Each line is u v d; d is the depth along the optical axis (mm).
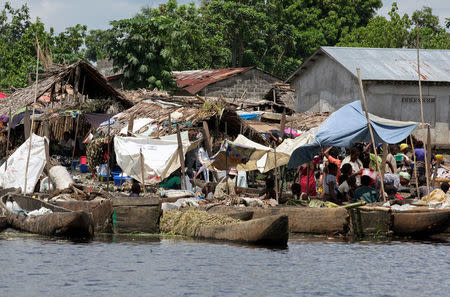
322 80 58406
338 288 16031
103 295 15195
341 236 24188
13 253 20172
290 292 15633
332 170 27891
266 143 40312
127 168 33094
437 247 22125
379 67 53750
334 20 104625
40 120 45156
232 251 20844
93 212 25234
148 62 72312
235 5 94125
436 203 25781
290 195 31125
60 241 22859
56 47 87812
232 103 51750
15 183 31391
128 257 19703
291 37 98750
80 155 48406
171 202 28172
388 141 29000
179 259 19422
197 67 96625
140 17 72562
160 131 39281
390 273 17766
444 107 52719
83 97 51062
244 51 97500
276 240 21781
